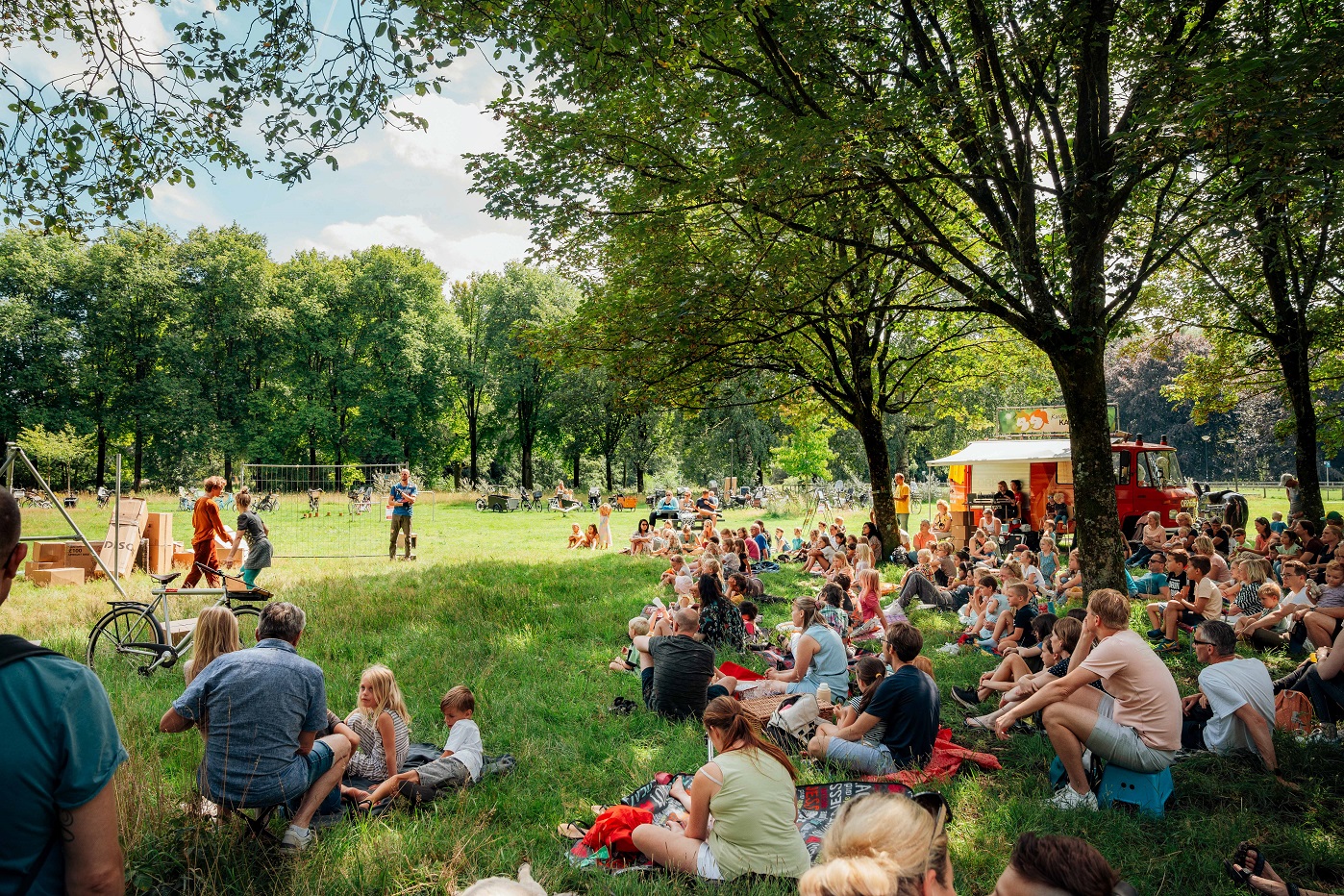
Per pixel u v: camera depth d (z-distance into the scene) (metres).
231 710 3.96
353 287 52.41
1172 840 4.48
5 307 43.41
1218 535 14.36
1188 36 8.82
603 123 10.03
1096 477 10.11
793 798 4.05
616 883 3.92
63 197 7.24
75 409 45.59
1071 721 4.89
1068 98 10.48
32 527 22.61
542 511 39.28
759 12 8.51
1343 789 5.11
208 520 9.53
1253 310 16.81
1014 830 4.60
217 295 49.16
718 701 4.14
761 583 14.43
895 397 19.70
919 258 10.40
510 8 7.13
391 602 11.73
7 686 1.69
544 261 12.19
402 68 6.58
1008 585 8.85
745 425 44.22
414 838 4.32
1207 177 9.34
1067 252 9.78
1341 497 42.75
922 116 8.70
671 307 11.11
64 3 6.93
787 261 10.52
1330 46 6.62
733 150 9.38
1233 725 5.50
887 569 15.46
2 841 1.67
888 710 5.50
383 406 50.78
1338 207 7.95
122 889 1.85
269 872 3.86
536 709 6.88
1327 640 7.00
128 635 7.97
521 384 53.22
